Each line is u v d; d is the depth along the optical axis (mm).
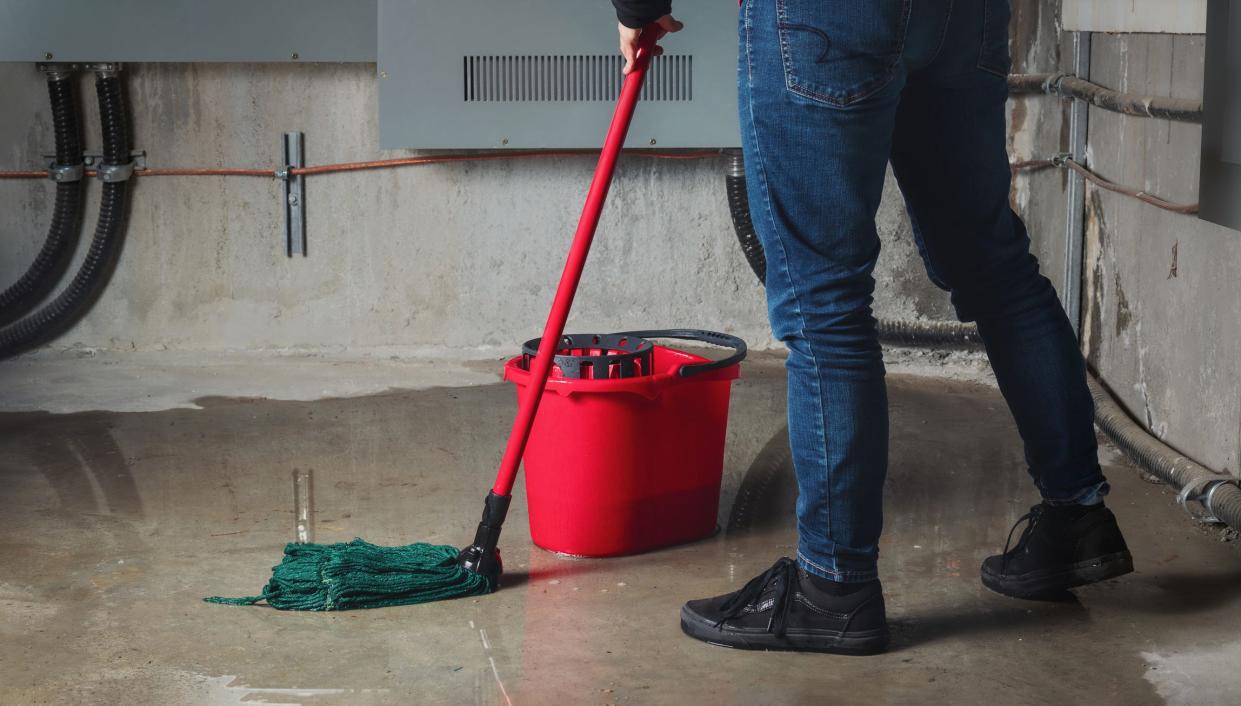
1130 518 2248
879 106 1589
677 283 3674
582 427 2047
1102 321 2957
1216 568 2016
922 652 1744
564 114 3393
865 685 1648
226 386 3309
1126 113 2594
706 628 1777
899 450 2730
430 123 3412
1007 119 3514
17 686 1644
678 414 2117
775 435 2871
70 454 2711
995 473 2566
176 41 3424
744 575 2043
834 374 1641
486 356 3639
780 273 1659
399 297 3682
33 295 3590
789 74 1569
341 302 3680
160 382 3346
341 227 3641
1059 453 1839
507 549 2166
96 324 3668
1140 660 1704
